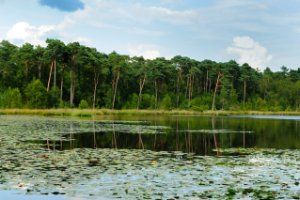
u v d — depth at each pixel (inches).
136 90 4224.9
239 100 4827.8
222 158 711.1
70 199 408.8
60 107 2709.2
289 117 3132.4
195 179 506.6
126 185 466.9
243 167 606.9
